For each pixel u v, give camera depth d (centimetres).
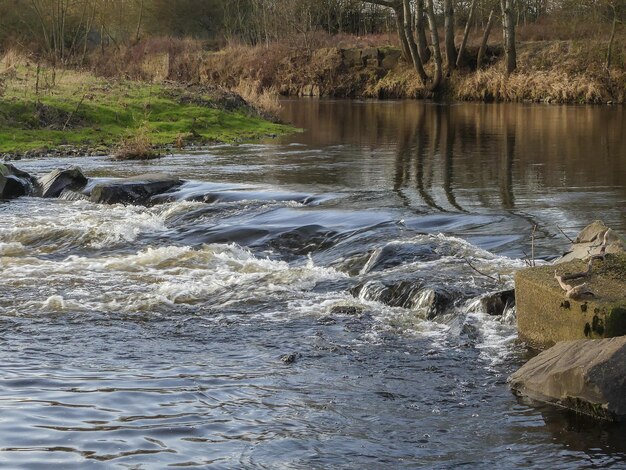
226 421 652
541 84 4541
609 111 3722
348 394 710
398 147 2392
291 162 2086
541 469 584
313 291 1020
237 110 3206
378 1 5150
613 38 4578
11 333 876
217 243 1269
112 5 5909
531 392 708
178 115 2919
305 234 1266
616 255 848
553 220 1312
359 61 5569
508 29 4728
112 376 746
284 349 823
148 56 5422
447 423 656
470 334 851
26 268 1141
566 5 5150
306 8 6350
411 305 942
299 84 5644
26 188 1764
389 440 626
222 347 832
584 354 697
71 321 920
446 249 1112
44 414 659
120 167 2030
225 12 6969
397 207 1439
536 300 809
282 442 619
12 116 2561
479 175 1803
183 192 1634
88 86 3138
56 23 5162
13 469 568
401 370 765
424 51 5266
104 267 1145
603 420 659
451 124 3145
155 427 639
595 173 1798
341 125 3183
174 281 1071
